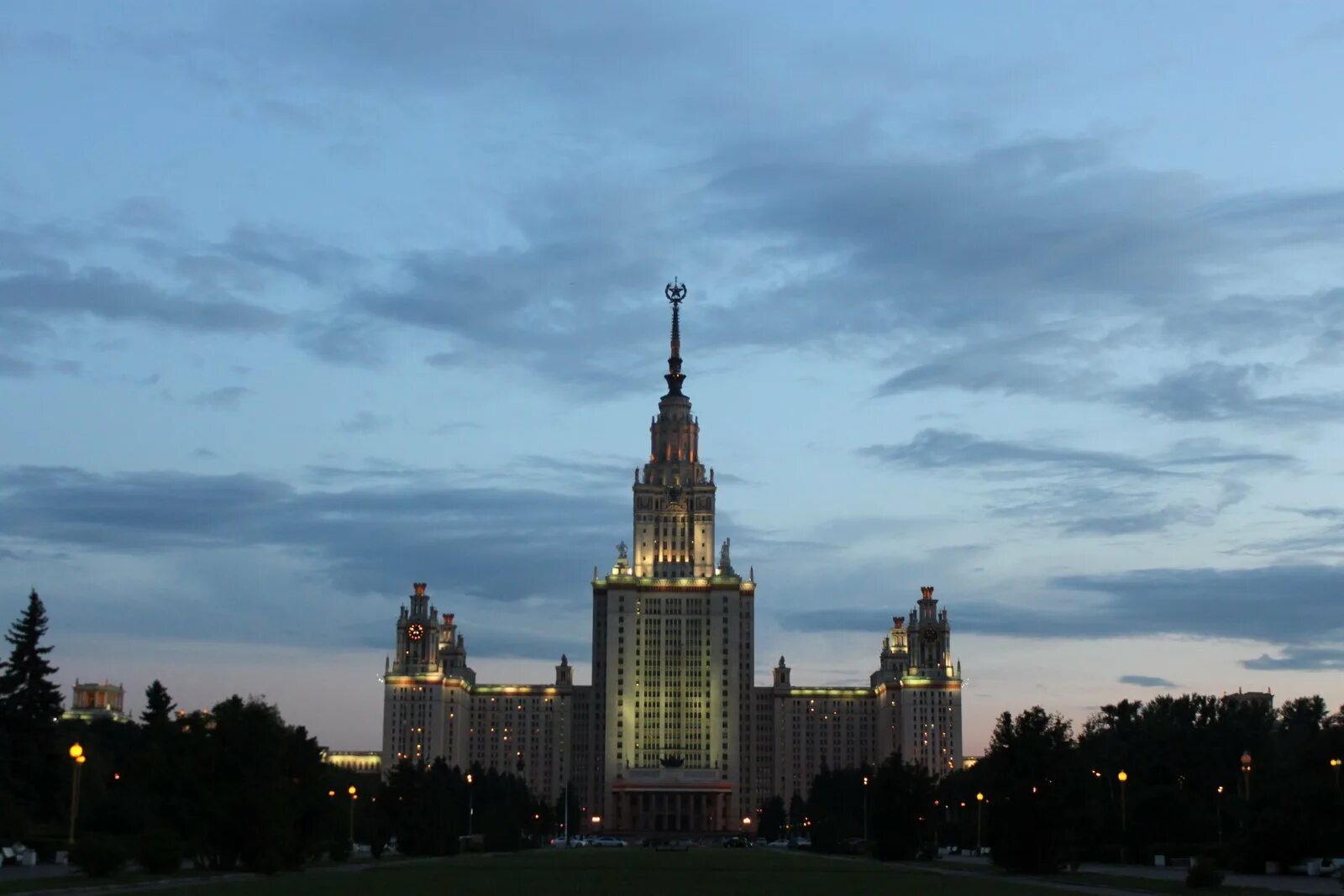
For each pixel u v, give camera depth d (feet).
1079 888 433.07
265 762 527.81
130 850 508.94
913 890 416.46
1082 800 578.66
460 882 444.96
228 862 515.50
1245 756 619.26
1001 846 569.64
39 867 527.40
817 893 399.24
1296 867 567.18
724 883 456.04
